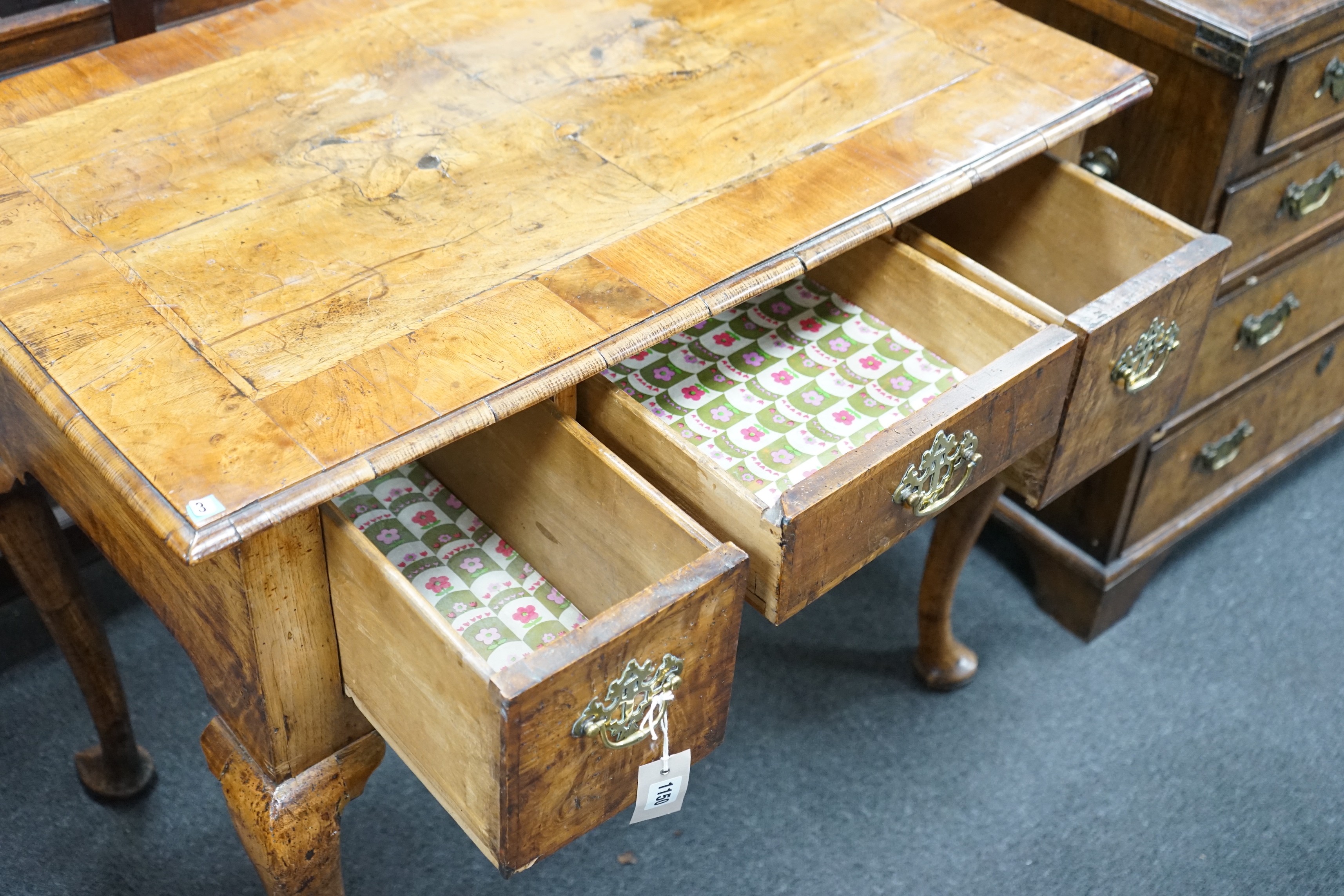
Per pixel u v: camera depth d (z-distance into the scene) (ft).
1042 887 5.05
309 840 3.64
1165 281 4.01
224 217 3.76
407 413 3.18
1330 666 5.96
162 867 4.94
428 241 3.72
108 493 3.40
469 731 3.02
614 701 3.06
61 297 3.46
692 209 3.89
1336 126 5.29
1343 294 6.06
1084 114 4.38
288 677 3.40
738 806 5.26
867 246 4.36
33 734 5.34
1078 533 5.86
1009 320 4.05
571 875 5.00
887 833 5.20
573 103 4.31
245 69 4.36
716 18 4.78
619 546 3.54
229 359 3.30
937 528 5.25
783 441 4.02
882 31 4.75
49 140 4.01
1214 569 6.39
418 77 4.38
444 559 3.88
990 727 5.62
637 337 3.45
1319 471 6.93
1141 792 5.40
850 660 5.87
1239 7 4.72
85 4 4.87
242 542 2.93
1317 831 5.29
